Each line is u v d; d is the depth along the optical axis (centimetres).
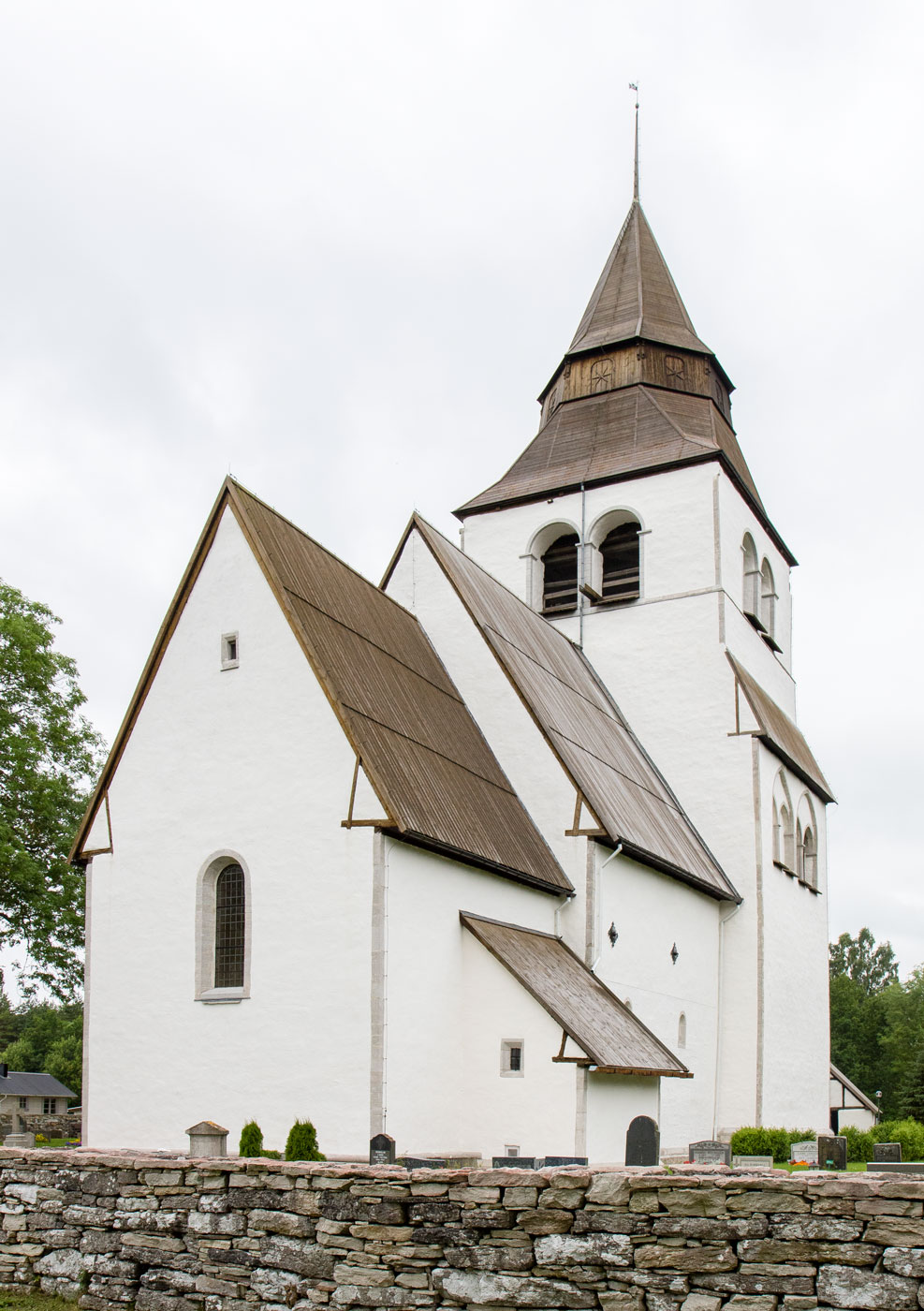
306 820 2000
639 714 3469
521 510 3809
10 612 3884
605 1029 2133
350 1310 1085
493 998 2059
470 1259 1038
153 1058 2072
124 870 2203
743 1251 920
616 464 3688
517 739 2564
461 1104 2041
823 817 4050
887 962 12000
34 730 3759
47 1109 7406
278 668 2103
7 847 3444
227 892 2100
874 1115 6284
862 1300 867
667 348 3931
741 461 3972
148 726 2241
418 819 1998
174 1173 1241
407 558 2802
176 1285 1206
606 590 3672
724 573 3481
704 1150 1844
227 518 2230
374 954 1875
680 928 2912
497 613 2909
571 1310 981
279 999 1953
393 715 2206
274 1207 1159
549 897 2417
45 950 3669
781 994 3300
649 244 4156
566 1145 1938
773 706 3719
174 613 2248
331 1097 1864
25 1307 1245
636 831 2703
